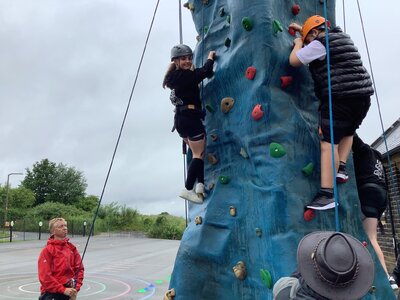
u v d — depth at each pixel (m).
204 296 3.55
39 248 30.03
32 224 58.12
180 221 51.28
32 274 16.70
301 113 3.45
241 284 3.40
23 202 73.81
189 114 3.86
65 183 89.31
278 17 3.55
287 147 3.27
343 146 3.24
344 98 3.04
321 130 3.19
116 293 12.98
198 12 4.42
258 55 3.43
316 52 3.11
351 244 1.96
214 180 3.84
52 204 70.38
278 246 3.07
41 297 5.31
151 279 15.77
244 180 3.54
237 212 3.52
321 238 2.01
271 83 3.40
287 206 3.12
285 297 2.12
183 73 3.83
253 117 3.39
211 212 3.64
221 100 3.84
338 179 3.17
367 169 3.73
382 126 4.07
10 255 24.86
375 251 3.39
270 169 3.25
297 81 3.50
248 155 3.47
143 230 56.28
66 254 5.44
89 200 89.12
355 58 3.07
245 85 3.57
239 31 3.64
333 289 1.87
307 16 3.83
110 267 19.42
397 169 10.10
